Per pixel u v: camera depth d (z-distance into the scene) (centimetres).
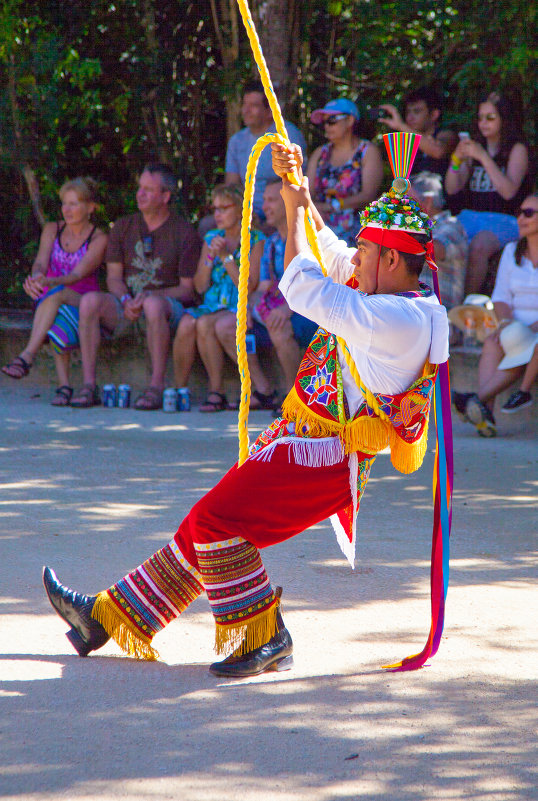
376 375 1137
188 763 993
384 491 2114
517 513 1931
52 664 1240
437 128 3388
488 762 1008
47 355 3359
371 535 1789
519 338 2666
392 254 1158
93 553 1642
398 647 1300
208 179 4325
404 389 1156
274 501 1170
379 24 3797
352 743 1041
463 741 1052
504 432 2762
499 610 1432
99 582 1500
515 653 1287
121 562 1598
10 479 2141
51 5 3884
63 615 1264
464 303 2952
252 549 1199
